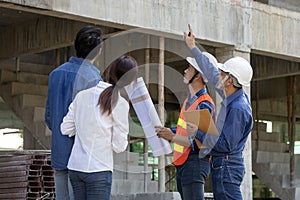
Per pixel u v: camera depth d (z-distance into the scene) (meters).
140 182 9.53
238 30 11.66
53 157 4.92
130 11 10.02
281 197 15.20
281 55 12.51
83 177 4.57
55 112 4.93
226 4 11.48
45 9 9.07
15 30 12.30
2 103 15.13
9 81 12.31
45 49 11.76
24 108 11.81
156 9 10.34
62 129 4.77
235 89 5.17
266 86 17.67
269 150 16.19
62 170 4.90
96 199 4.55
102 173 4.57
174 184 14.25
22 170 7.61
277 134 17.00
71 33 11.20
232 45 11.59
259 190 19.33
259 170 15.32
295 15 12.71
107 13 9.76
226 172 5.12
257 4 12.07
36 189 7.60
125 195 9.20
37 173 7.62
